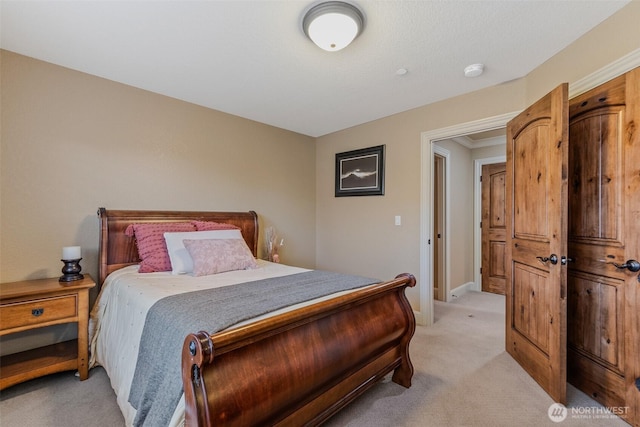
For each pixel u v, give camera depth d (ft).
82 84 8.02
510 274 8.04
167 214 9.28
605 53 5.87
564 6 5.51
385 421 5.36
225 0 5.34
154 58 7.33
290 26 6.08
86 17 5.80
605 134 5.81
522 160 7.47
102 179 8.36
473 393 6.25
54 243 7.61
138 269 7.76
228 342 3.34
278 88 9.02
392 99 9.86
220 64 7.61
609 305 5.74
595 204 6.03
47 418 5.39
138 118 9.01
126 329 5.63
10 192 7.04
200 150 10.39
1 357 6.79
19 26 6.08
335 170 13.51
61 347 7.29
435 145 12.62
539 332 6.63
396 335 6.09
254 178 12.01
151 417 3.76
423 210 10.43
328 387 4.77
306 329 4.48
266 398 3.73
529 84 8.04
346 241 13.03
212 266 7.55
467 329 9.96
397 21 5.90
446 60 7.39
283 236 13.08
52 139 7.59
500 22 5.95
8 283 6.83
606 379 5.77
